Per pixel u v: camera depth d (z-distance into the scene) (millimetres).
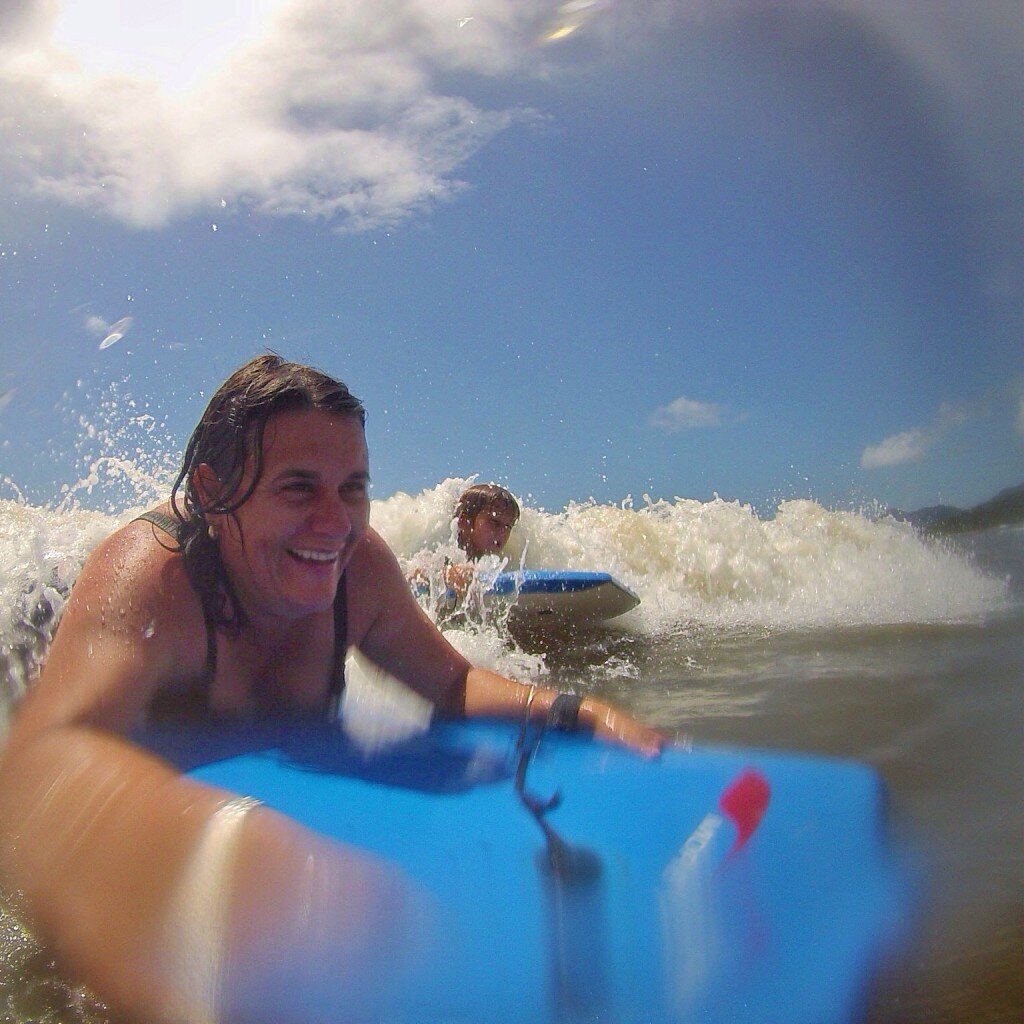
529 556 2709
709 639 2043
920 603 2438
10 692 1135
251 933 573
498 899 607
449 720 1087
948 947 665
